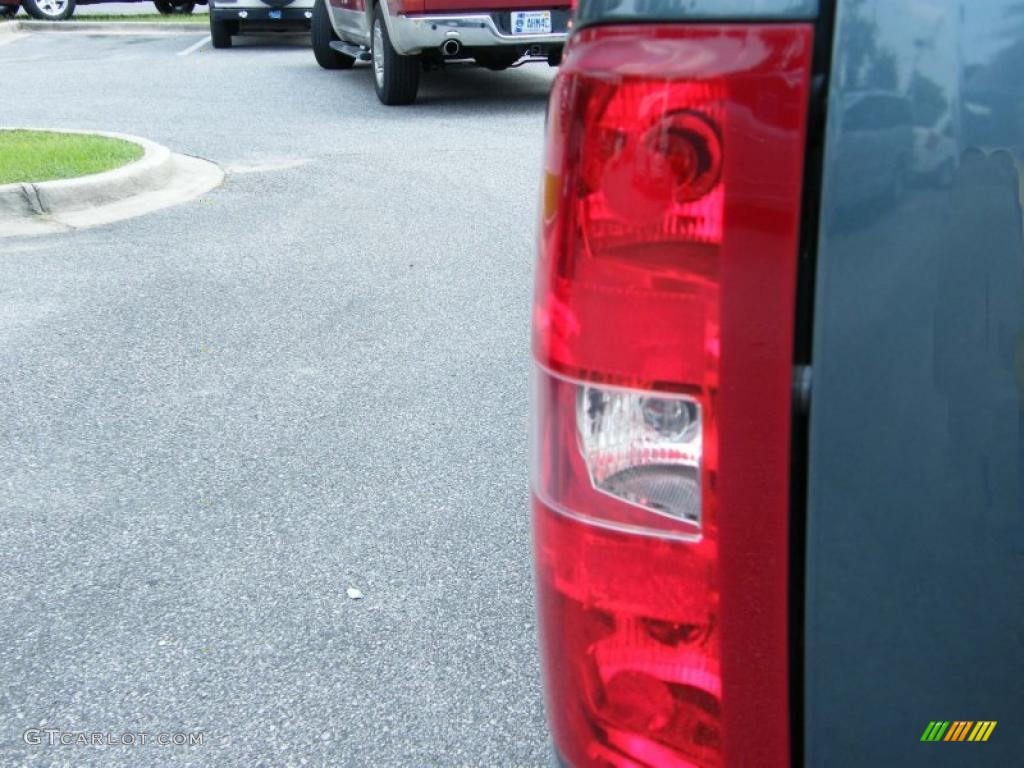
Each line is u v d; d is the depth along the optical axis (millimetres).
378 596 3264
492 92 12375
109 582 3359
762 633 1358
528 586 3305
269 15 16891
